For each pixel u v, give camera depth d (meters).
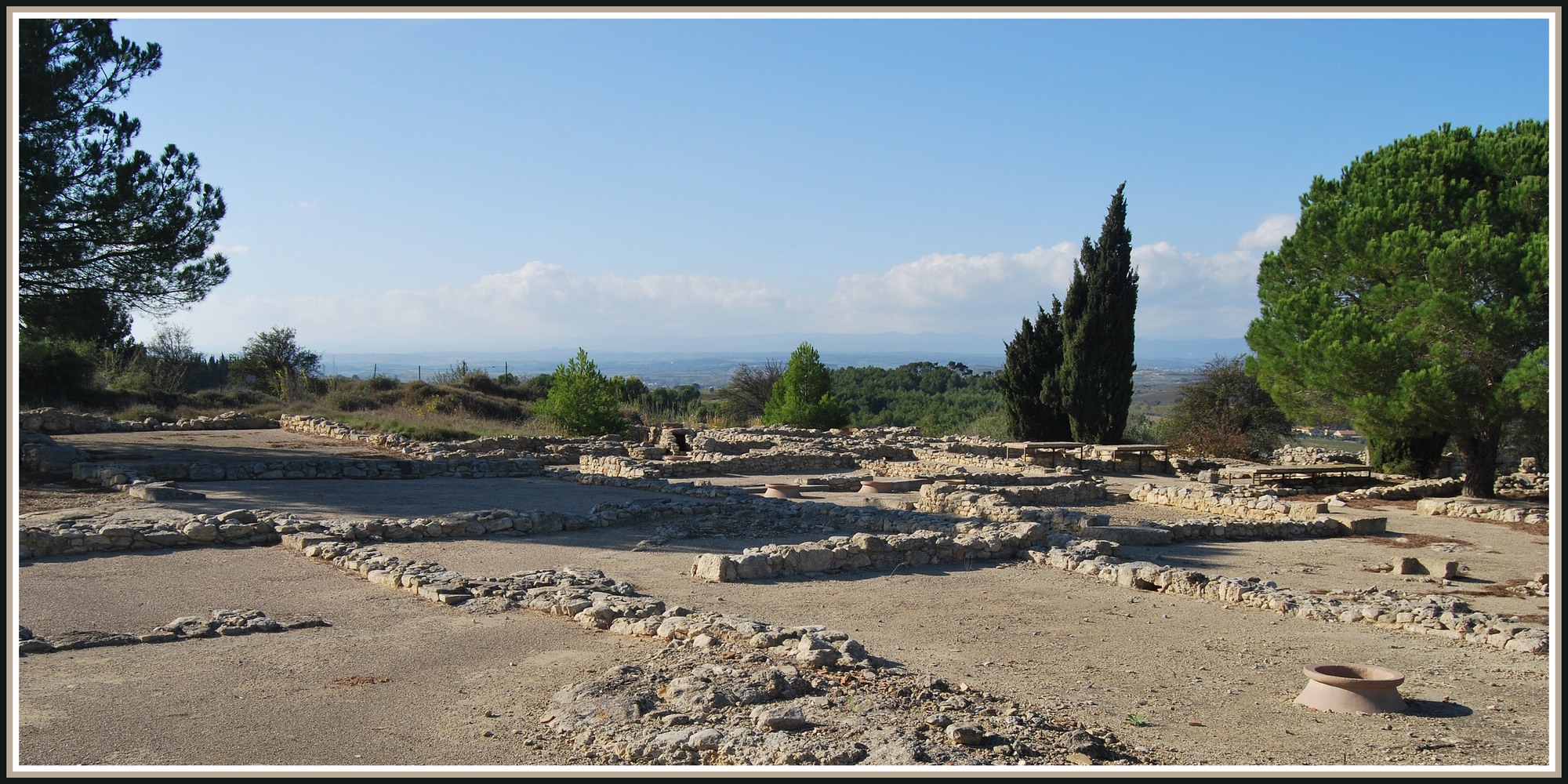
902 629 9.46
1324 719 6.77
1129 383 35.84
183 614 9.16
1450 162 23.55
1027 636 9.27
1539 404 19.73
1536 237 20.09
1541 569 13.63
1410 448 26.64
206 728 5.93
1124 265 35.44
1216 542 15.98
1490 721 6.74
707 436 34.03
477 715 6.24
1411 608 9.99
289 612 9.33
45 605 9.32
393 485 21.78
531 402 47.94
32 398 33.38
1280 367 24.06
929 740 5.69
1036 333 37.44
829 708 6.18
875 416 60.56
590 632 8.58
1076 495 21.77
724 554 13.20
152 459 23.94
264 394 42.62
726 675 6.72
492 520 14.98
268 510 16.73
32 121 21.36
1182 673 8.01
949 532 14.98
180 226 24.31
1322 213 25.03
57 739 5.65
